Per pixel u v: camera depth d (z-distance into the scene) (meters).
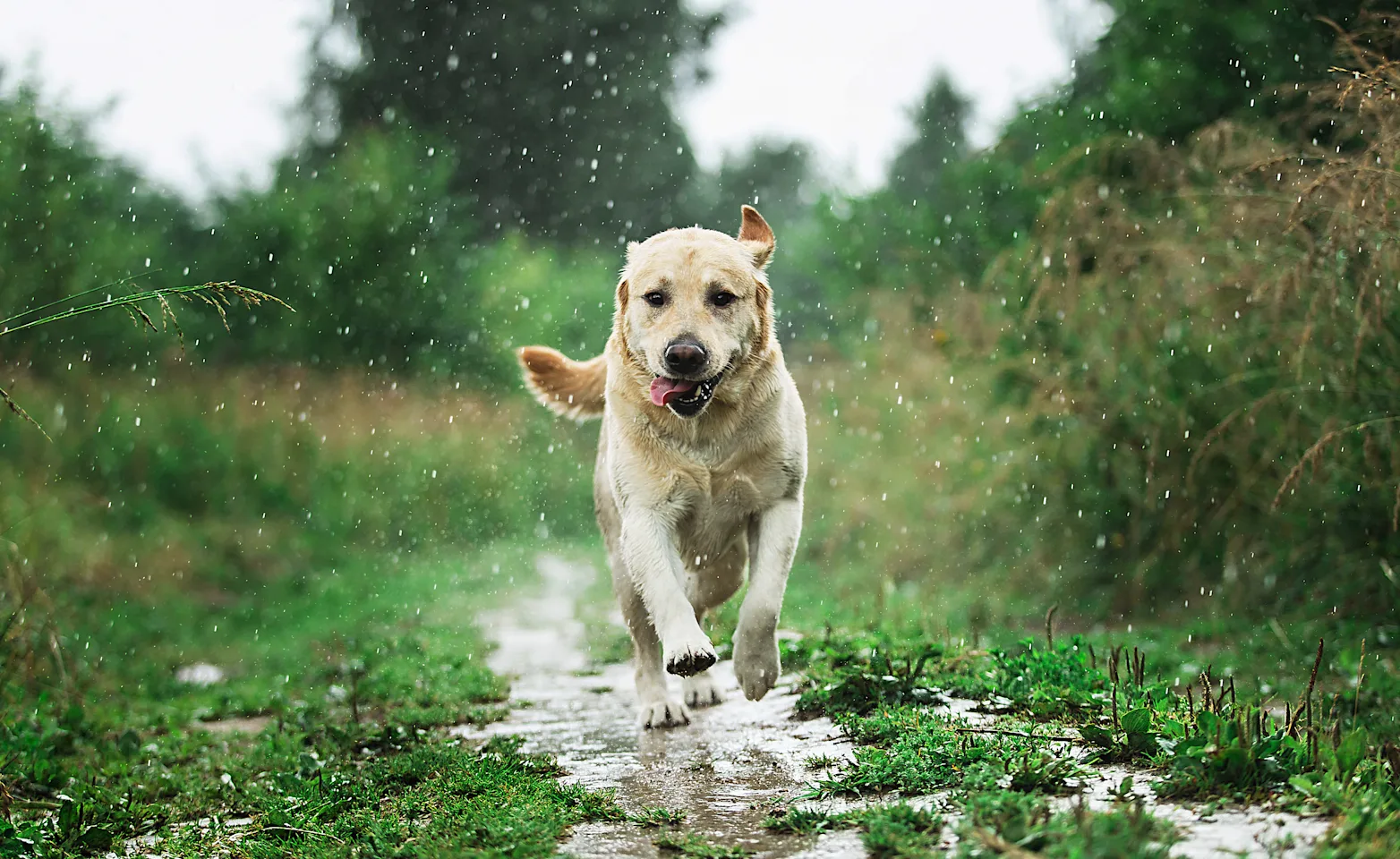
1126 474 7.91
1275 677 5.67
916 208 15.55
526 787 3.73
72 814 3.92
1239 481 7.11
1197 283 7.21
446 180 24.64
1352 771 3.01
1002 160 13.23
